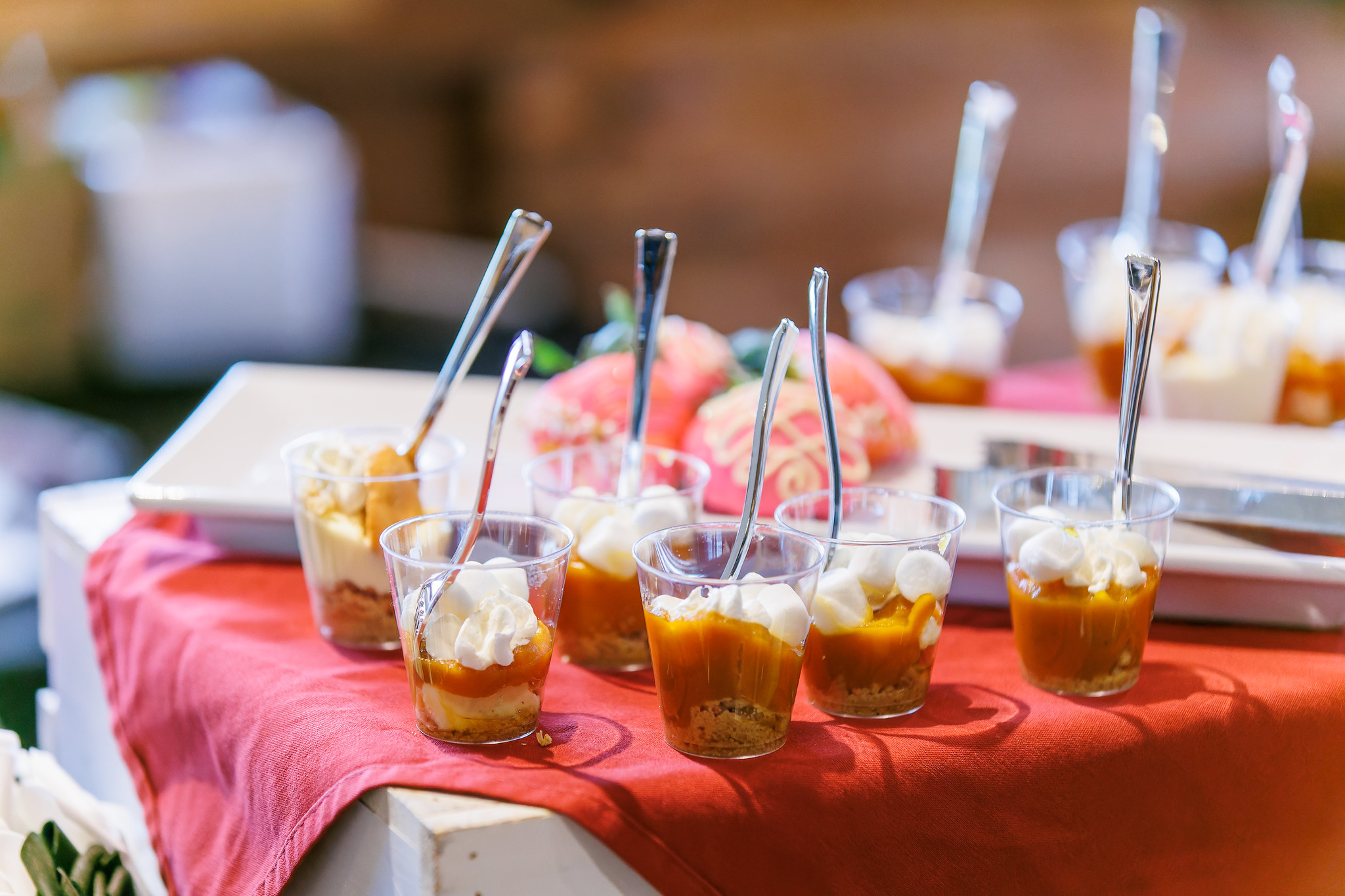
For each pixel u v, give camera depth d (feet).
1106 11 15.33
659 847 2.30
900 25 16.05
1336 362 4.69
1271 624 3.21
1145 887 2.75
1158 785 2.71
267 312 15.12
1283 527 3.14
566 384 4.01
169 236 14.23
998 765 2.57
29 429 12.59
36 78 14.49
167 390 14.46
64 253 13.98
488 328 3.04
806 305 15.97
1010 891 2.61
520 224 2.96
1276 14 14.92
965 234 4.91
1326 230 13.23
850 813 2.46
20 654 7.73
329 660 2.97
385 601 2.99
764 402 2.52
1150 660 3.03
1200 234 5.10
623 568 2.87
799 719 2.70
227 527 3.54
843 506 2.89
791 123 16.43
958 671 2.97
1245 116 14.57
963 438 4.18
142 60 16.80
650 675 2.94
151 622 3.28
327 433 3.22
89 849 2.99
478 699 2.46
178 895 3.01
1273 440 4.01
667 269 3.01
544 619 2.56
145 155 14.24
